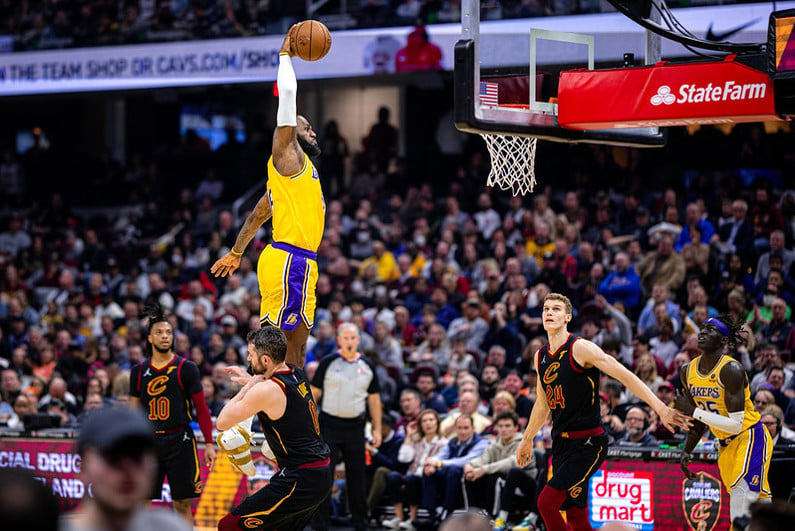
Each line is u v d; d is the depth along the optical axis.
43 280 23.34
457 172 24.58
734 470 10.05
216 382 14.98
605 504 11.77
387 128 24.72
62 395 16.05
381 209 22.86
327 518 12.58
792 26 9.36
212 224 24.06
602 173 20.78
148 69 22.20
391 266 20.14
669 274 16.86
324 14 22.12
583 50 10.87
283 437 8.68
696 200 19.09
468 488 13.06
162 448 10.80
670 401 13.05
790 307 16.34
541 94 10.34
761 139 20.00
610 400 13.43
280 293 8.69
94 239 23.69
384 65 20.27
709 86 9.83
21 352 18.48
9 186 27.11
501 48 9.92
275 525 8.80
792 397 13.43
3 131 29.72
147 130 28.92
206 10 22.72
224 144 26.50
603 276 17.45
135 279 21.94
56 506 3.20
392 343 16.70
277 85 8.70
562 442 9.43
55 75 23.00
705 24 15.21
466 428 13.27
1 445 14.10
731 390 9.88
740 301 15.32
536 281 17.56
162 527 3.77
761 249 17.19
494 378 15.16
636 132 11.22
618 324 15.86
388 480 13.54
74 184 27.38
